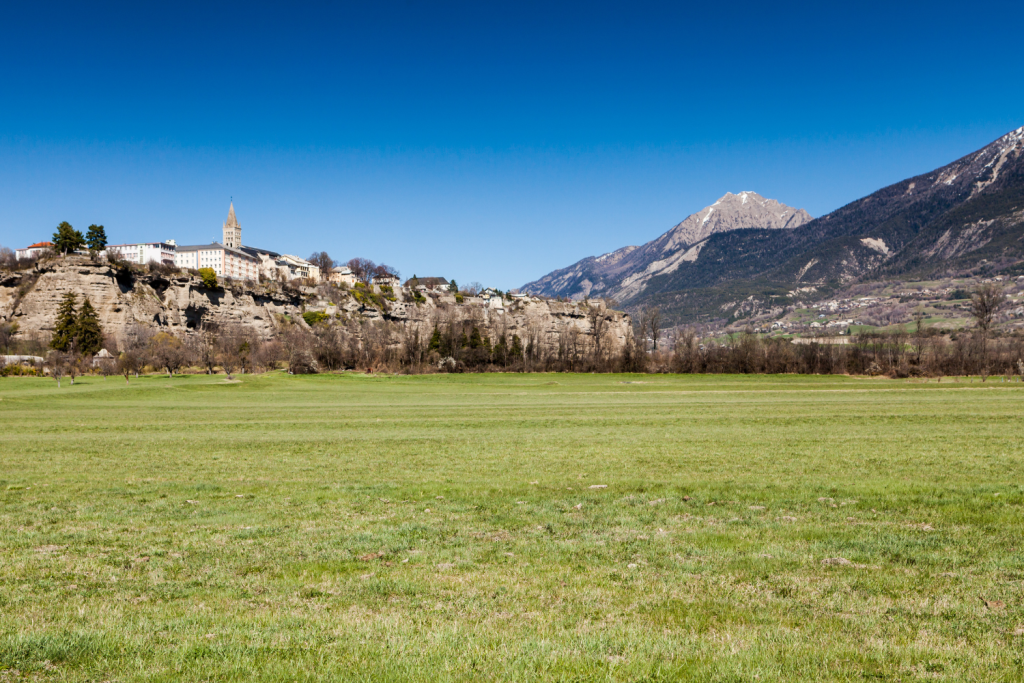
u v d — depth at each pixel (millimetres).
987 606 8250
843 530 12352
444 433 36094
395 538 12336
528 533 12656
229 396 74562
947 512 13656
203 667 6586
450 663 6652
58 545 12008
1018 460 22266
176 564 10633
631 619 7969
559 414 48000
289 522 13914
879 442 28375
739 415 44719
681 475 20750
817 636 7348
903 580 9336
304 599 8867
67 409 56469
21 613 8227
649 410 50812
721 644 7133
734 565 10266
